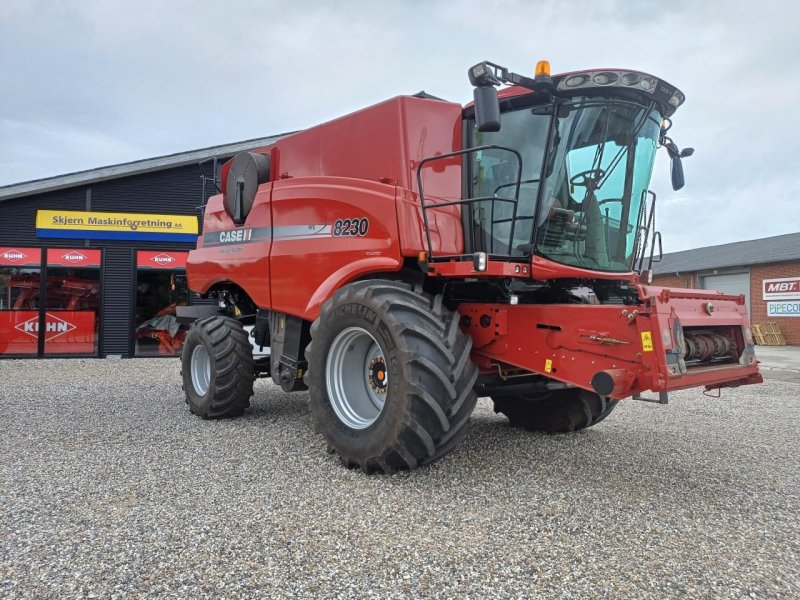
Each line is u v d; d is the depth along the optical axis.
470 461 4.08
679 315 3.38
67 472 3.77
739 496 3.48
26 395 7.26
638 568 2.49
